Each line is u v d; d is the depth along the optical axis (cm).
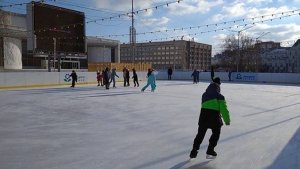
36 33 2900
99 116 1084
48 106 1331
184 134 799
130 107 1311
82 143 706
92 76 2952
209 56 10569
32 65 4934
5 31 3997
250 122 976
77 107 1304
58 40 3102
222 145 692
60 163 562
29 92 1984
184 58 9225
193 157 582
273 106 1370
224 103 575
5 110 1216
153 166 546
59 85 2648
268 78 3572
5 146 680
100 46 5994
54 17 3059
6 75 2256
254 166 549
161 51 9475
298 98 1716
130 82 3167
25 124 935
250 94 1950
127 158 592
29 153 625
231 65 7819
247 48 7700
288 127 897
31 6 2867
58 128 876
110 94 1872
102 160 580
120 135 788
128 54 9131
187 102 1493
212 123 574
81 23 3338
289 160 582
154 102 1488
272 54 10150
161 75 4147
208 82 3350
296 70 9281
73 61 5122
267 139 749
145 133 811
